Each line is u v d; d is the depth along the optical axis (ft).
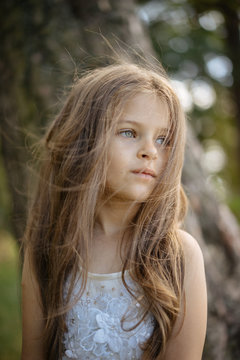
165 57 14.74
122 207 4.28
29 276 4.85
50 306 4.53
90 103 4.28
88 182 4.17
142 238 4.23
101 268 4.34
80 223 4.30
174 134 4.14
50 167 4.97
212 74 17.85
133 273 4.19
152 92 3.98
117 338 4.05
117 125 3.96
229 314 6.25
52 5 6.20
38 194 5.23
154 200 4.16
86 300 4.24
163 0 11.57
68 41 6.11
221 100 23.22
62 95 5.97
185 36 15.17
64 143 4.54
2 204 15.96
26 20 6.25
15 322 11.39
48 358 4.65
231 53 16.15
